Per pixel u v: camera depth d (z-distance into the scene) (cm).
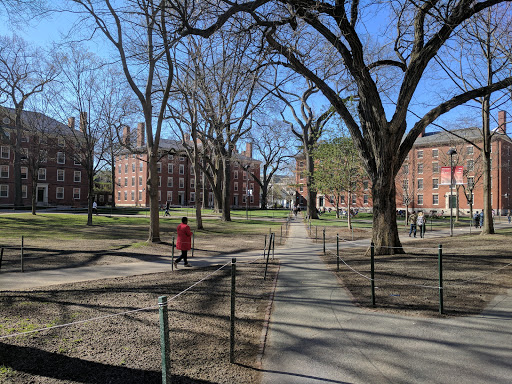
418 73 1099
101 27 1310
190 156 2591
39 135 3094
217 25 969
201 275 951
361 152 1221
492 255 1130
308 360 428
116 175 7831
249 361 424
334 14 1042
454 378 381
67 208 5078
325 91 1210
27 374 379
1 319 542
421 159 6294
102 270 1016
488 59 1795
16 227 2281
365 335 506
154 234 1598
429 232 2698
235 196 8612
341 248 1602
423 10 960
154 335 500
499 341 477
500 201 5403
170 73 1538
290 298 709
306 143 3831
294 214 5303
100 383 363
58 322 536
